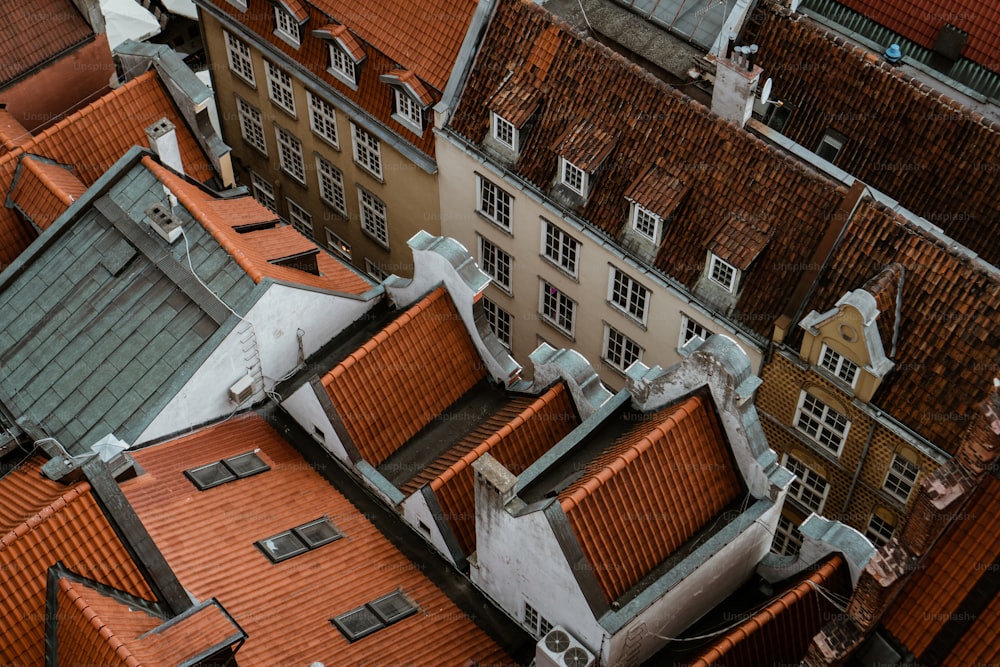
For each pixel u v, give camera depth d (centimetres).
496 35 5259
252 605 3597
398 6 5466
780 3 5722
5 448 4006
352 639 3584
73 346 4197
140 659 3173
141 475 3903
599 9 5762
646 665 3662
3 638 3388
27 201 4662
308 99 5919
